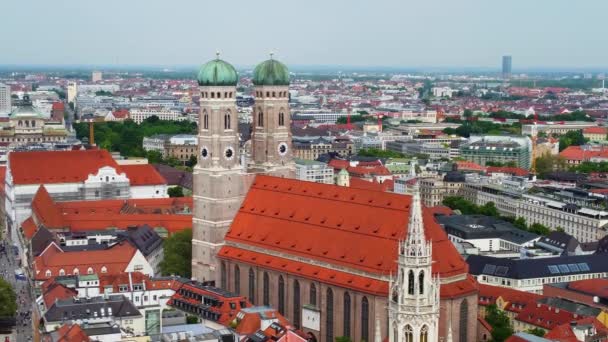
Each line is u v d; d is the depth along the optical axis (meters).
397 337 141.00
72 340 195.62
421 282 139.50
